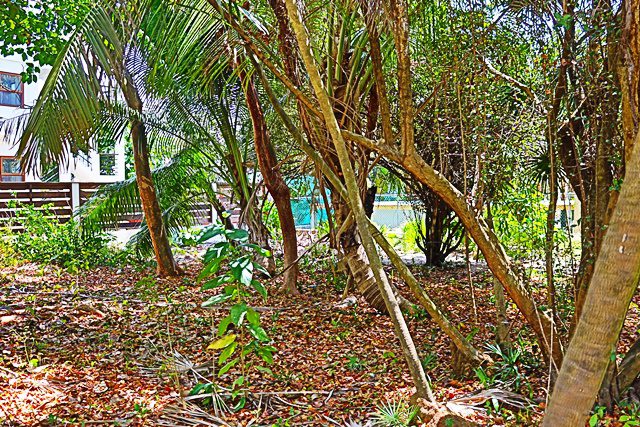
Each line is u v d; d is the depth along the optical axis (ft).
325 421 12.08
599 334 5.51
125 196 36.52
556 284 19.25
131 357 17.03
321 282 30.32
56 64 14.06
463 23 13.79
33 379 14.56
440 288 28.53
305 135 19.53
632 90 9.48
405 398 12.87
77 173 63.41
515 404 12.17
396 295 22.70
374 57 13.15
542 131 14.33
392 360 16.58
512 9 13.93
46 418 12.18
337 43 18.71
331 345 18.70
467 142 14.47
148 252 37.96
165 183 35.35
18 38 30.63
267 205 41.96
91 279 32.42
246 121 32.42
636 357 12.00
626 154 9.77
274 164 26.76
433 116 17.04
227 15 13.44
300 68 17.89
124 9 13.75
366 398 13.30
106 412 12.66
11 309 21.98
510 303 23.25
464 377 14.26
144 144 32.76
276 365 16.52
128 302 24.98
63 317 21.35
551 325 12.63
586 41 12.89
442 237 36.37
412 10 15.58
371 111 19.69
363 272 22.29
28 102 61.41
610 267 5.43
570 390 5.65
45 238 41.06
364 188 19.54
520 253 18.34
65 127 14.15
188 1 13.76
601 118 12.07
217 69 15.56
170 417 12.28
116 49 14.05
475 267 35.42
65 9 32.09
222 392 13.76
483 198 13.88
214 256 12.58
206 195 37.29
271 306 24.25
